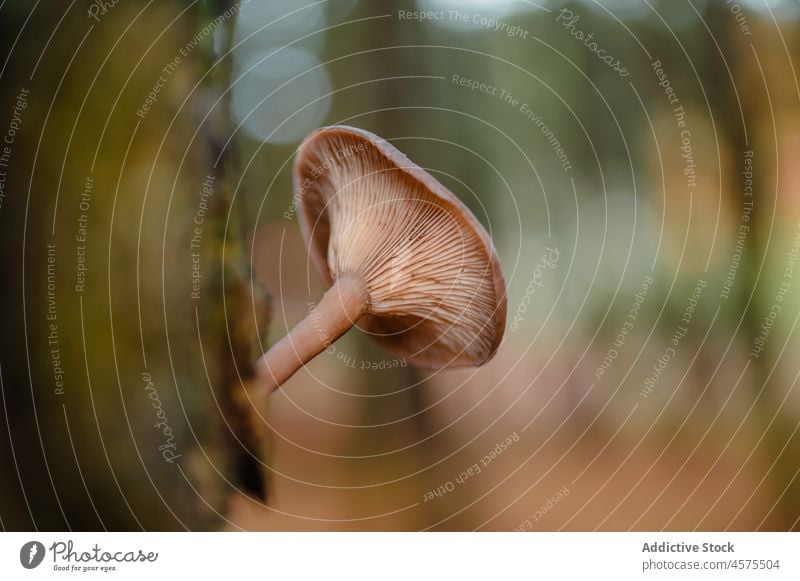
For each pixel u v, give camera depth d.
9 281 0.37
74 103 0.37
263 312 0.38
